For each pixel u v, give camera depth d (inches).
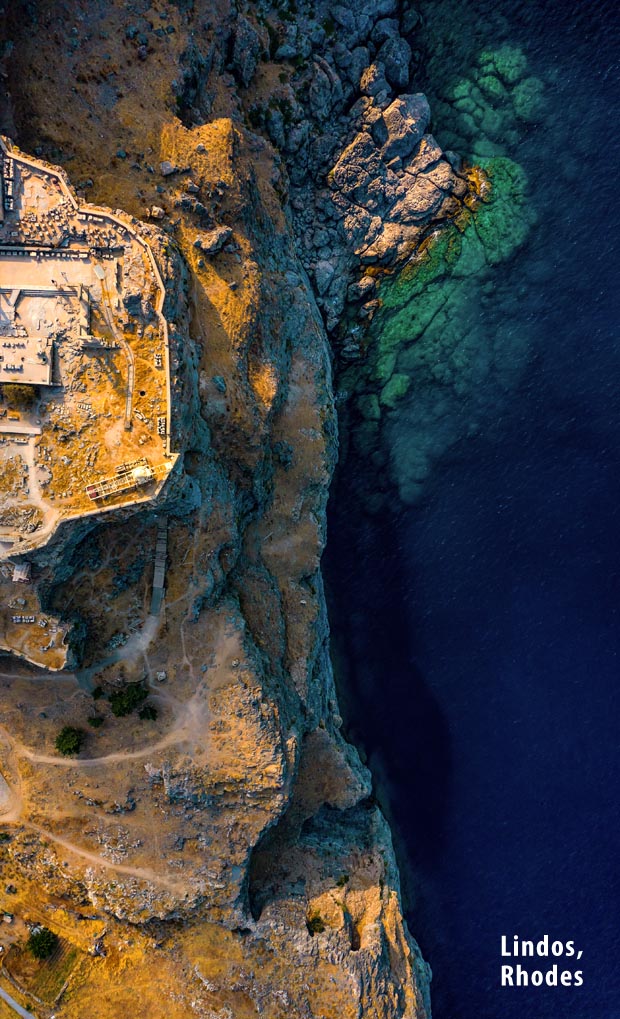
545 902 3080.7
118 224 2237.9
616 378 3144.7
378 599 3198.8
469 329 3176.7
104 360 2245.3
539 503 3159.5
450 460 3201.3
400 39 3046.3
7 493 2214.6
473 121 3132.4
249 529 2871.6
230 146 2581.2
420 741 3164.4
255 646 2667.3
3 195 2203.5
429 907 3112.7
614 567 3110.2
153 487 2226.9
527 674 3134.8
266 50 2925.7
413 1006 2797.7
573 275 3154.5
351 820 3053.6
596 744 3097.9
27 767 2610.7
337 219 3110.2
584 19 3154.5
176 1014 2578.7
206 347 2519.7
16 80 2394.2
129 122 2496.3
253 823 2635.3
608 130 3142.2
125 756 2598.4
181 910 2620.6
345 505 3211.1
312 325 2977.4
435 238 3144.7
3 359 2203.5
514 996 3041.3
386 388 3196.4
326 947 2701.8
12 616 2326.5
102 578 2445.9
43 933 2583.7
